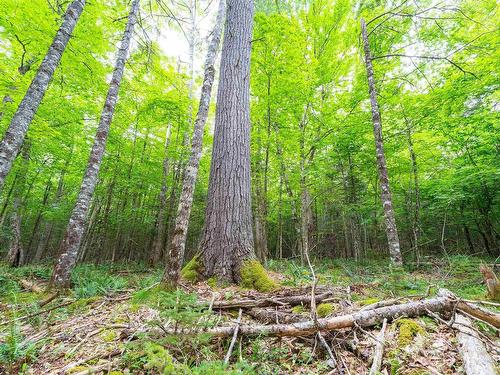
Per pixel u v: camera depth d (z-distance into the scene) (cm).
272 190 1459
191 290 491
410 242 1611
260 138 1199
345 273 866
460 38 952
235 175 630
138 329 303
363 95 1119
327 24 1263
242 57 734
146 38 913
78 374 235
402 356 241
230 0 790
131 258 1814
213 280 545
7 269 929
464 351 230
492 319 287
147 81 1278
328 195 1259
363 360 251
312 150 1245
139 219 1575
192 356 257
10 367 257
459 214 1365
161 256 1484
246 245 589
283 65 1042
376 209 1341
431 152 1256
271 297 427
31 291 641
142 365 248
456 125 1052
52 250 2300
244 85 714
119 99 1217
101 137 708
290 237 2023
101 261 1498
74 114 1028
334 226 1786
